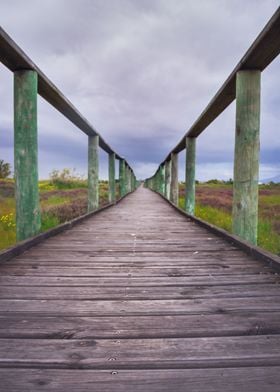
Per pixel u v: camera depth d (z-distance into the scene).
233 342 1.11
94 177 5.81
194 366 0.97
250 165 2.67
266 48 2.24
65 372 0.93
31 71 2.61
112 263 2.22
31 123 2.66
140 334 1.17
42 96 3.23
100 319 1.30
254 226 2.74
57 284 1.75
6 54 2.34
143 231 3.81
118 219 5.14
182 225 4.41
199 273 1.98
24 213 2.76
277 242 4.77
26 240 2.66
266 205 10.45
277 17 1.83
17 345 1.08
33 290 1.65
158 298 1.55
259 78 2.62
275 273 1.97
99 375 0.92
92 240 3.16
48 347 1.07
